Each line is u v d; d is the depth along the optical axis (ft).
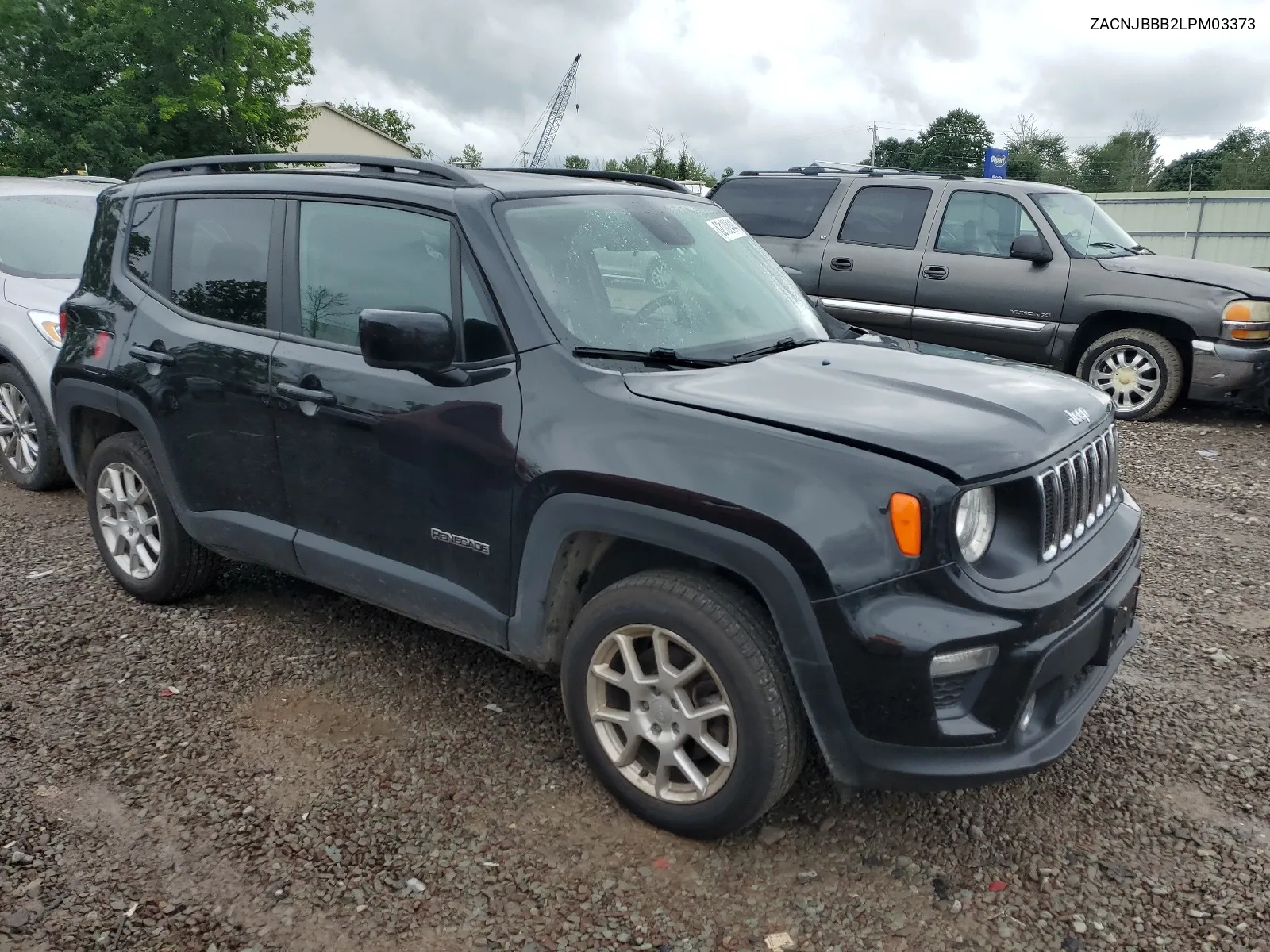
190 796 10.16
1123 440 26.27
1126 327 28.55
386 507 11.10
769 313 12.44
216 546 13.37
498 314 10.24
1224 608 15.15
